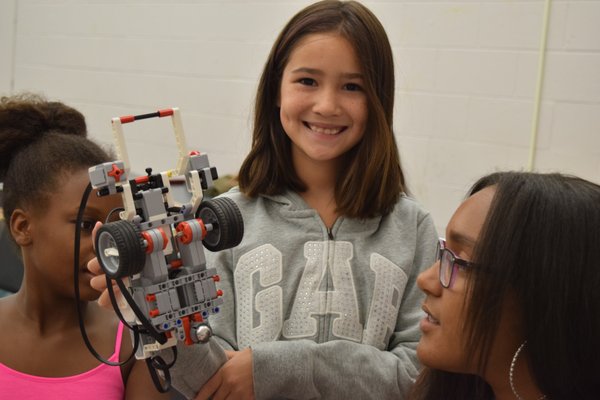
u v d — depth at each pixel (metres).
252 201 1.25
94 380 1.05
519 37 2.04
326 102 1.15
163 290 0.80
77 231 0.90
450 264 0.83
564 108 1.99
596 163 1.96
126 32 2.97
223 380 1.02
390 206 1.24
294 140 1.19
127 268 0.76
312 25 1.18
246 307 1.15
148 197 0.81
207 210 0.84
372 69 1.17
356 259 1.19
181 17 2.79
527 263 0.76
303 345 1.08
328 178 1.25
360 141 1.22
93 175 0.79
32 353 1.04
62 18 3.20
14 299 1.09
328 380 1.08
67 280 1.01
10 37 3.44
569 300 0.75
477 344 0.80
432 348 0.85
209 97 2.75
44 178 1.01
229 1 2.63
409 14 2.23
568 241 0.76
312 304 1.16
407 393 1.10
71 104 3.24
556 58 1.98
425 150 2.26
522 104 2.06
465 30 2.13
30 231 1.02
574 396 0.79
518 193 0.78
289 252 1.19
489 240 0.78
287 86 1.19
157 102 2.92
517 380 0.82
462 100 2.17
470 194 0.89
